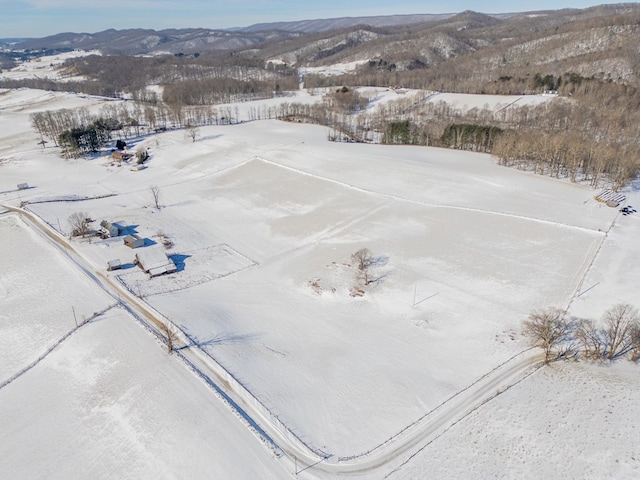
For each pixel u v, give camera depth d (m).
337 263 74.56
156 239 86.25
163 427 43.19
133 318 59.84
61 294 67.75
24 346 58.19
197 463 39.38
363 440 41.78
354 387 48.41
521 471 37.78
